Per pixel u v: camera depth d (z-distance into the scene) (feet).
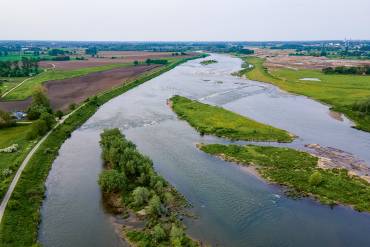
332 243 147.74
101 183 184.65
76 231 150.92
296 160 228.63
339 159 234.58
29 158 219.41
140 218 159.33
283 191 191.01
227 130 290.35
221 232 151.84
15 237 141.79
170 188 186.91
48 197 180.96
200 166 222.48
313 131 302.66
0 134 269.03
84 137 279.08
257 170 216.13
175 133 289.94
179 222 155.74
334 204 177.68
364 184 196.95
